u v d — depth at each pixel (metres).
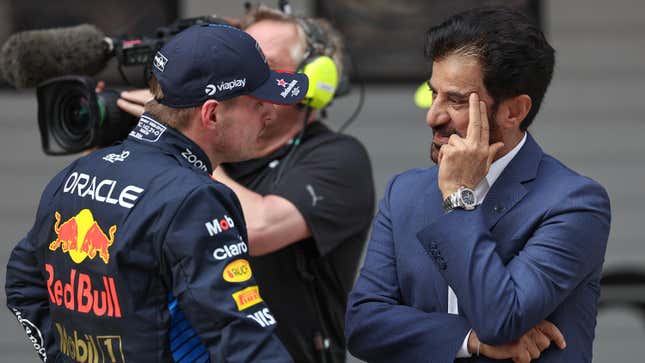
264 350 7.31
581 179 8.06
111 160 7.89
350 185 11.08
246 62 7.89
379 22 19.14
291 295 10.80
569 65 19.45
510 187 8.05
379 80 19.30
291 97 8.12
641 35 19.42
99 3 19.00
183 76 7.73
